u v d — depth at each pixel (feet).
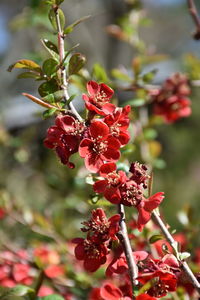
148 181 2.05
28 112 5.27
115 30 4.05
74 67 2.15
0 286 2.85
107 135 1.96
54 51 2.17
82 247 2.01
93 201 2.23
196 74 3.39
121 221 1.94
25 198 4.87
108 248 1.99
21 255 3.03
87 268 2.00
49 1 2.18
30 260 2.99
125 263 1.96
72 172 3.62
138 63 3.29
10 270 2.88
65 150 1.97
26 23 3.98
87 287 2.98
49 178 3.75
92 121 1.96
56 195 4.31
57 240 3.30
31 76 2.15
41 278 2.48
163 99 3.34
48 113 2.02
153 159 3.63
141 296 1.84
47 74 2.11
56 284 2.94
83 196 3.60
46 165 4.59
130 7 4.13
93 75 2.93
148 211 1.92
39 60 3.18
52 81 2.11
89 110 2.02
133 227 2.53
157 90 3.34
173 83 3.34
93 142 1.96
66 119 1.98
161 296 1.88
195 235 2.96
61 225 3.42
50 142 2.00
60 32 2.16
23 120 5.20
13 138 4.50
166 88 3.34
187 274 1.93
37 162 4.65
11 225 3.96
